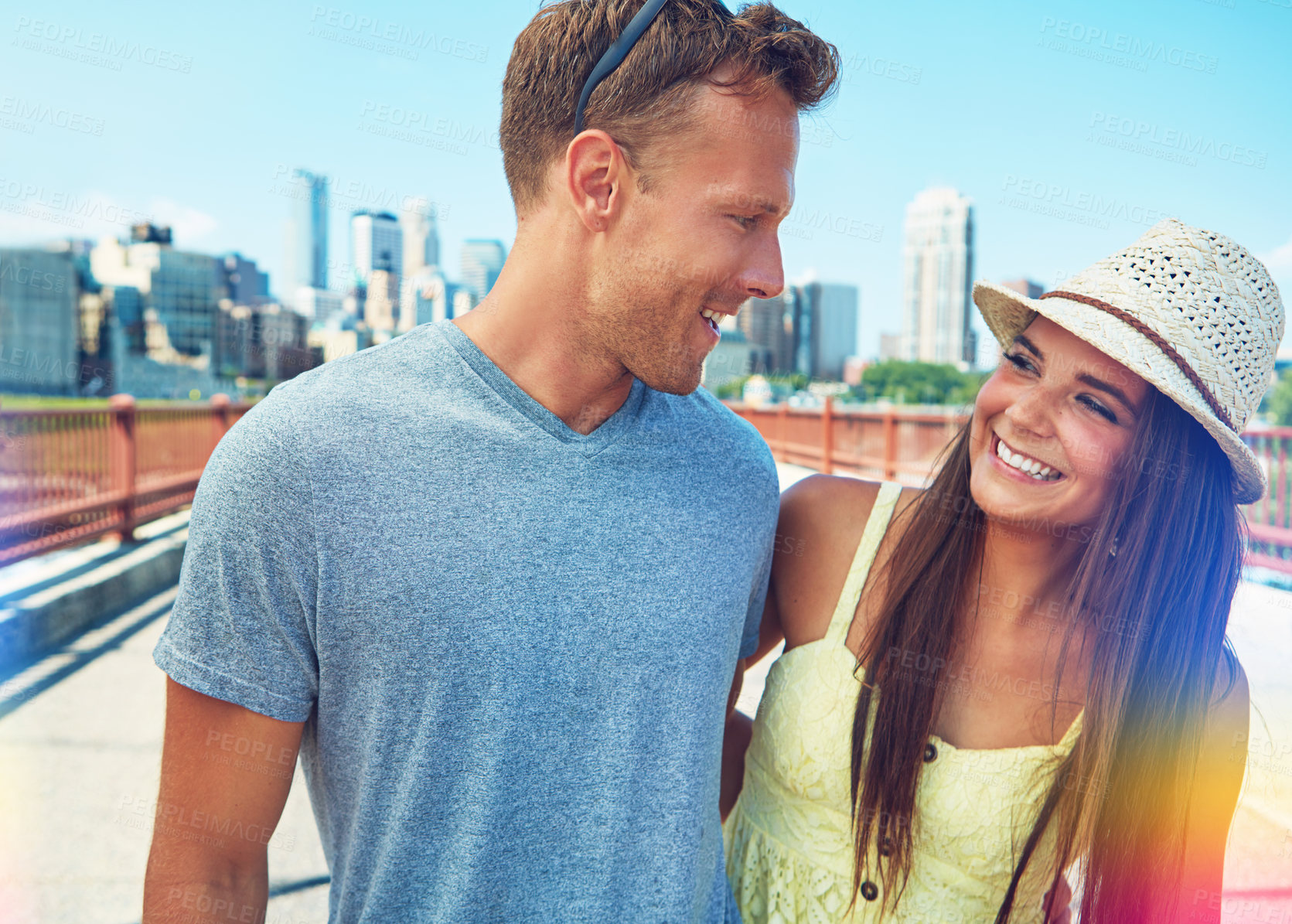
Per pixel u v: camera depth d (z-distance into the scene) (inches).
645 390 39.4
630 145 32.8
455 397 34.7
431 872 34.4
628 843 36.1
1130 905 43.1
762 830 48.4
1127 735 42.6
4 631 173.3
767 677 49.4
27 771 124.6
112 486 275.3
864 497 50.1
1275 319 41.6
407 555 32.6
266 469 31.5
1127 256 41.4
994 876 43.2
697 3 32.7
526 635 33.9
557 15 34.8
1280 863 95.0
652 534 36.7
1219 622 43.5
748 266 34.4
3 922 89.5
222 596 32.3
